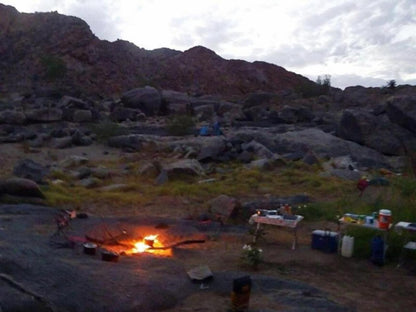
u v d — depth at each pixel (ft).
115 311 21.52
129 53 313.73
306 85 257.75
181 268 28.27
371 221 33.42
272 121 149.69
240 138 96.94
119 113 151.84
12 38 293.64
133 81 283.59
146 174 67.62
